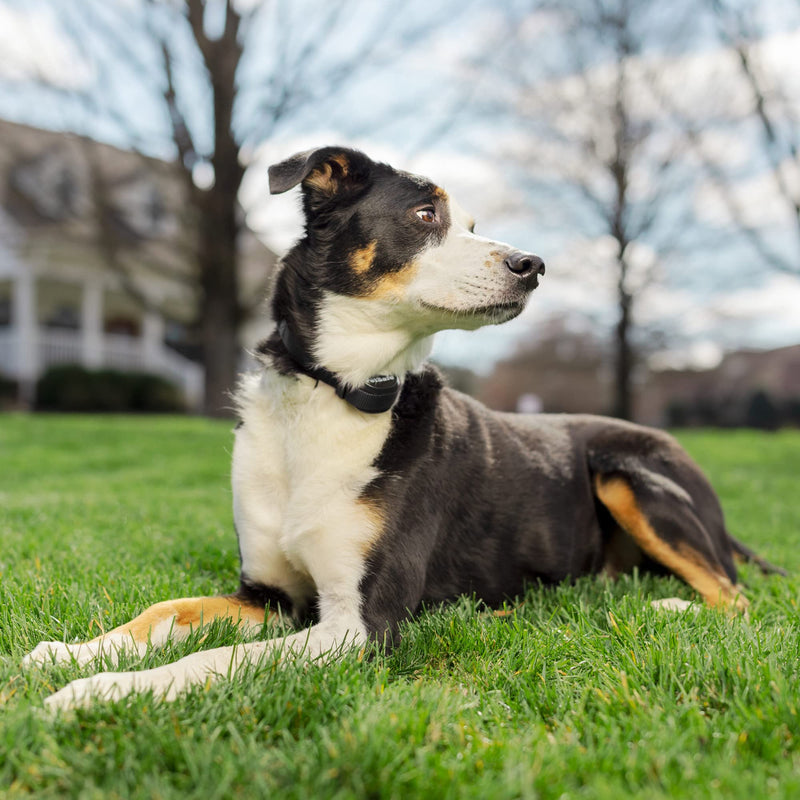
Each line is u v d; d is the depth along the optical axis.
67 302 23.91
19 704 1.79
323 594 2.61
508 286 2.67
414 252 2.72
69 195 18.73
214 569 3.64
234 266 15.80
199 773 1.55
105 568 3.36
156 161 15.69
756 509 6.03
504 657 2.34
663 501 3.37
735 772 1.57
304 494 2.64
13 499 5.48
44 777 1.54
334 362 2.69
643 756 1.63
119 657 2.15
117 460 8.06
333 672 2.01
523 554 3.15
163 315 16.97
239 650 2.13
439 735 1.73
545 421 3.60
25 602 2.70
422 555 2.70
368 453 2.66
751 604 3.20
